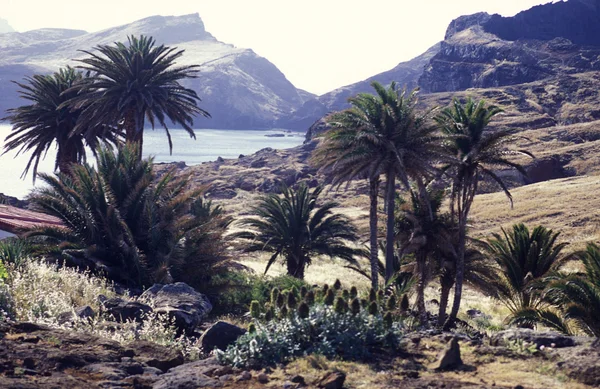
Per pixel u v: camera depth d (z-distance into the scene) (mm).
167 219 24062
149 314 13133
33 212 34812
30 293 12805
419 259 32906
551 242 31484
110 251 22578
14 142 45781
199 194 24844
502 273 33344
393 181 33344
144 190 23844
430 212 31375
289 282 26188
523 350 9164
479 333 13148
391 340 9500
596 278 21172
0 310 10641
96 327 11359
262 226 40344
